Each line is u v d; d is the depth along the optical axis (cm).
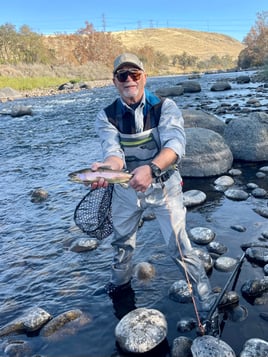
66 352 337
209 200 679
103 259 501
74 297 421
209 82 4294
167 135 331
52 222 639
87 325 370
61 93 4156
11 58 7400
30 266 497
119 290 424
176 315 372
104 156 343
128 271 422
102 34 9806
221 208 637
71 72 7400
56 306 407
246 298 388
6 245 565
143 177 306
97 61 9600
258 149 887
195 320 361
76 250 529
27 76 6066
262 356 299
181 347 321
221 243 508
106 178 304
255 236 525
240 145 911
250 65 8019
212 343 311
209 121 1095
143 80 334
